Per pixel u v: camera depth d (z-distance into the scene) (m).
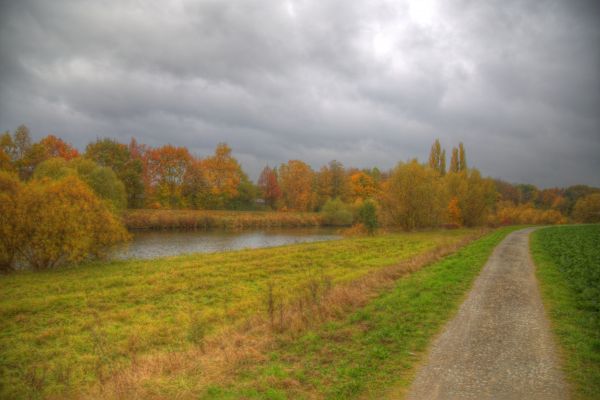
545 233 48.84
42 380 8.48
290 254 31.77
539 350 8.88
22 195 25.23
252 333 11.09
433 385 7.20
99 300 17.31
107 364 10.28
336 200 85.69
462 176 70.06
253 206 103.50
